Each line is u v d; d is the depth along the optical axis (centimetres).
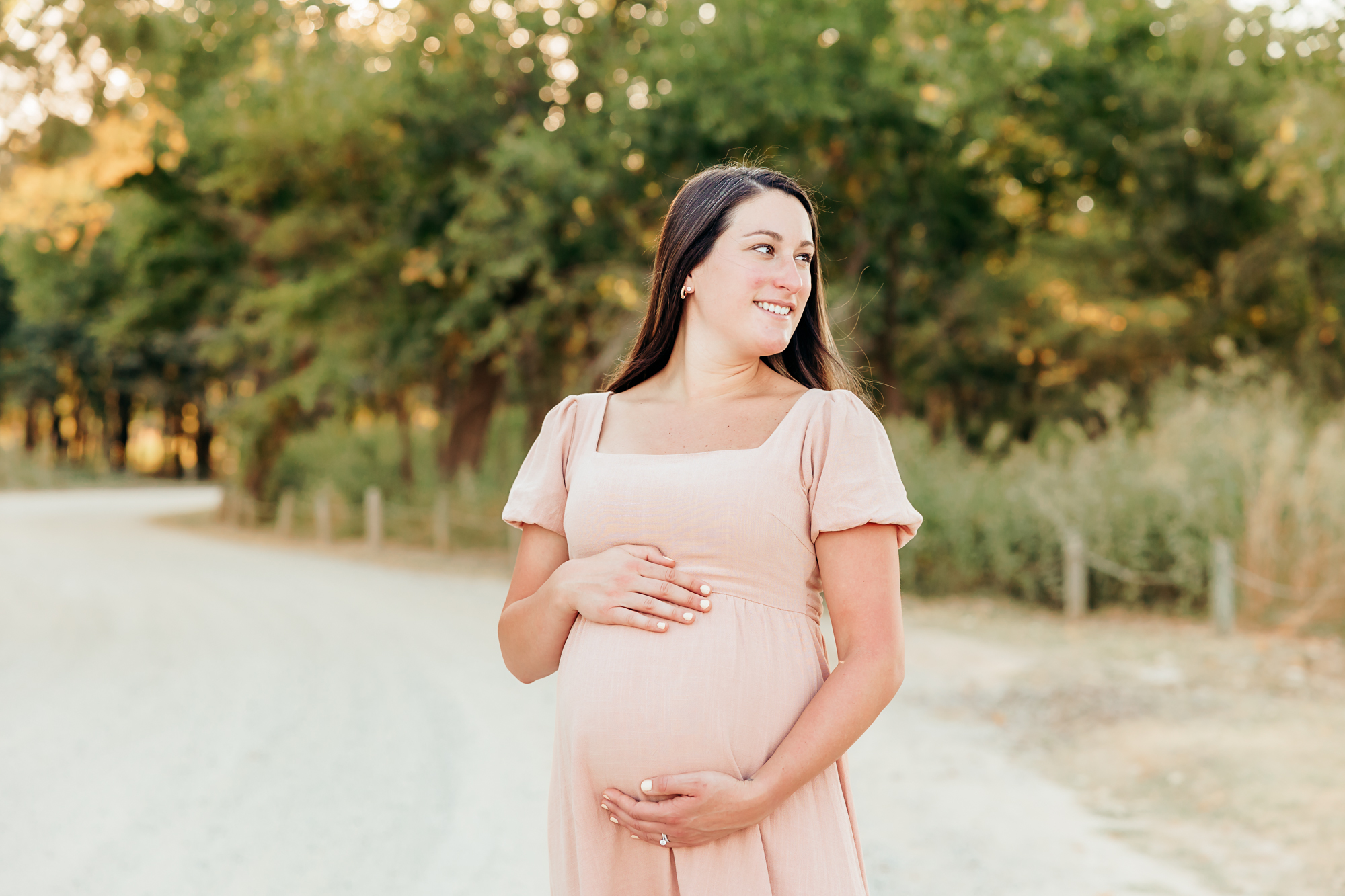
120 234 2256
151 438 6569
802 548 158
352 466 2156
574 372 1886
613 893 159
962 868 400
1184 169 1530
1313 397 1338
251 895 378
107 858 411
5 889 381
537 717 633
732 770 153
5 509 3061
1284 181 1379
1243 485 944
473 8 1454
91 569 1469
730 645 155
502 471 1895
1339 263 1523
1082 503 1008
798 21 1241
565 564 167
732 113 1288
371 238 1875
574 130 1462
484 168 1622
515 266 1453
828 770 159
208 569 1472
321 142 1673
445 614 1050
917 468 1163
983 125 1350
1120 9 1354
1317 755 522
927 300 1848
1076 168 1620
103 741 580
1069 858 411
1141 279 1730
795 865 152
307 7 989
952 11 1252
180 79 932
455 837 435
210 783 506
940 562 1105
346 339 1808
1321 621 881
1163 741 561
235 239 2198
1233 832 433
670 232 175
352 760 543
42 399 5053
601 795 160
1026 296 1892
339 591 1226
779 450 158
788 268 166
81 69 824
